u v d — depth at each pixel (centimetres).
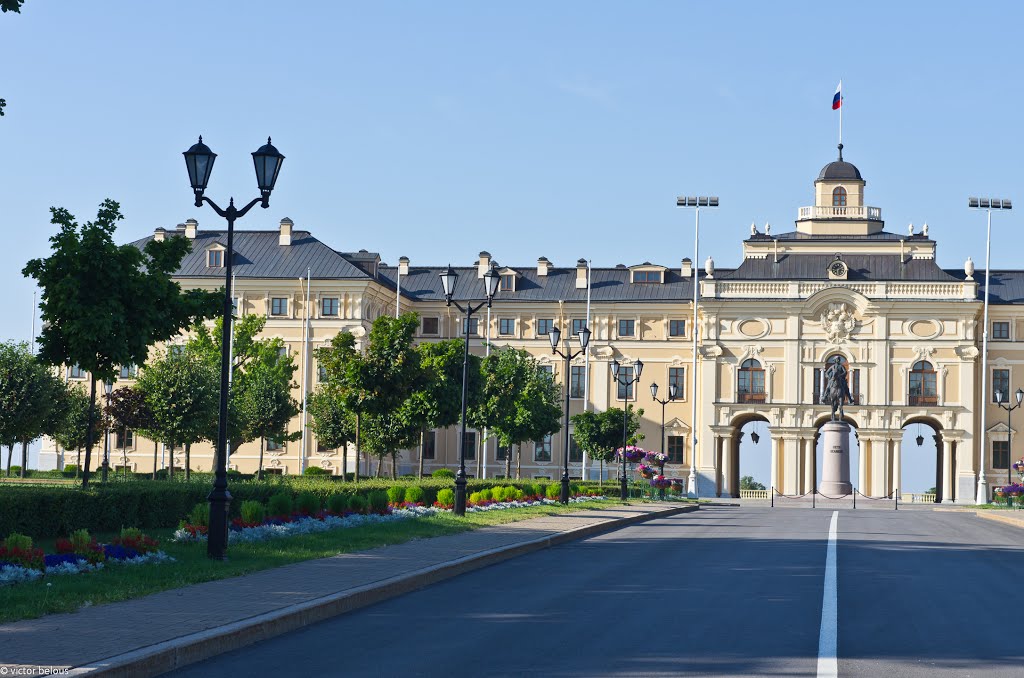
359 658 1496
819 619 1884
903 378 10706
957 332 10656
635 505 6838
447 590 2291
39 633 1516
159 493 3269
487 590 2295
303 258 10681
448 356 7575
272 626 1678
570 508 5734
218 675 1383
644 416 11150
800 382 10831
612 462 11238
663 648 1584
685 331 11169
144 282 4294
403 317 6575
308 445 10619
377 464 10825
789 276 11056
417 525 3728
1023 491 8869
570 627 1780
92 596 1817
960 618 1936
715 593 2256
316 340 10512
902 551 3550
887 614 1969
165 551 2447
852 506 8531
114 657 1355
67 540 2152
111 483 3906
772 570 2778
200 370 7519
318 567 2422
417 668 1427
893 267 10975
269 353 8769
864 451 10712
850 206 11469
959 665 1476
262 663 1459
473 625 1797
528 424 9300
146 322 4303
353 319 10494
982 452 10344
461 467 4406
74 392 8331
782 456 10831
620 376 11219
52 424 7719
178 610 1738
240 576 2220
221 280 10544
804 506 8481
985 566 3034
